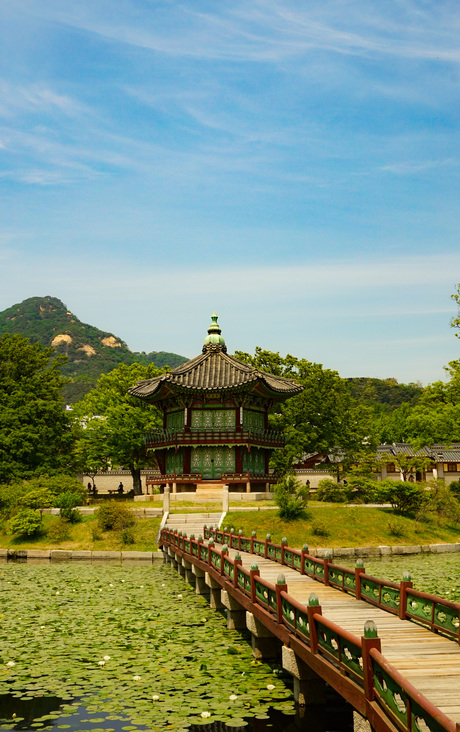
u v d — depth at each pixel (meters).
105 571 32.72
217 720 11.00
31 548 39.84
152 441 53.66
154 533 40.66
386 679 7.84
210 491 48.91
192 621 19.61
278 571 20.28
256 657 15.01
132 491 72.19
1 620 19.83
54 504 46.50
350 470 63.44
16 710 11.79
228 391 49.94
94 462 65.06
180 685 12.95
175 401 53.22
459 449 87.75
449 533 45.38
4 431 57.62
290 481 45.50
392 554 39.62
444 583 25.48
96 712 11.46
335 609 13.88
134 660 14.88
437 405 60.88
